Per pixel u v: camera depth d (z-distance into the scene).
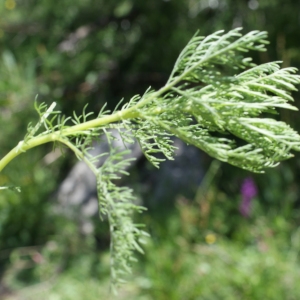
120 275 0.56
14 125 3.78
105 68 4.25
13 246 3.32
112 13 4.25
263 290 2.31
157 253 2.70
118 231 0.53
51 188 3.74
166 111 0.58
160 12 4.07
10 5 4.66
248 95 0.58
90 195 3.70
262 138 0.54
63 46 4.22
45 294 2.79
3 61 3.92
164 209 3.50
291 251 2.66
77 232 3.32
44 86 3.82
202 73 0.54
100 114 0.64
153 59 4.26
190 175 3.74
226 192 3.63
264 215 3.02
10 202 3.36
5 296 2.86
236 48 0.51
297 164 3.50
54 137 0.62
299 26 3.59
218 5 3.95
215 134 3.36
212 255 2.64
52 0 4.51
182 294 2.43
